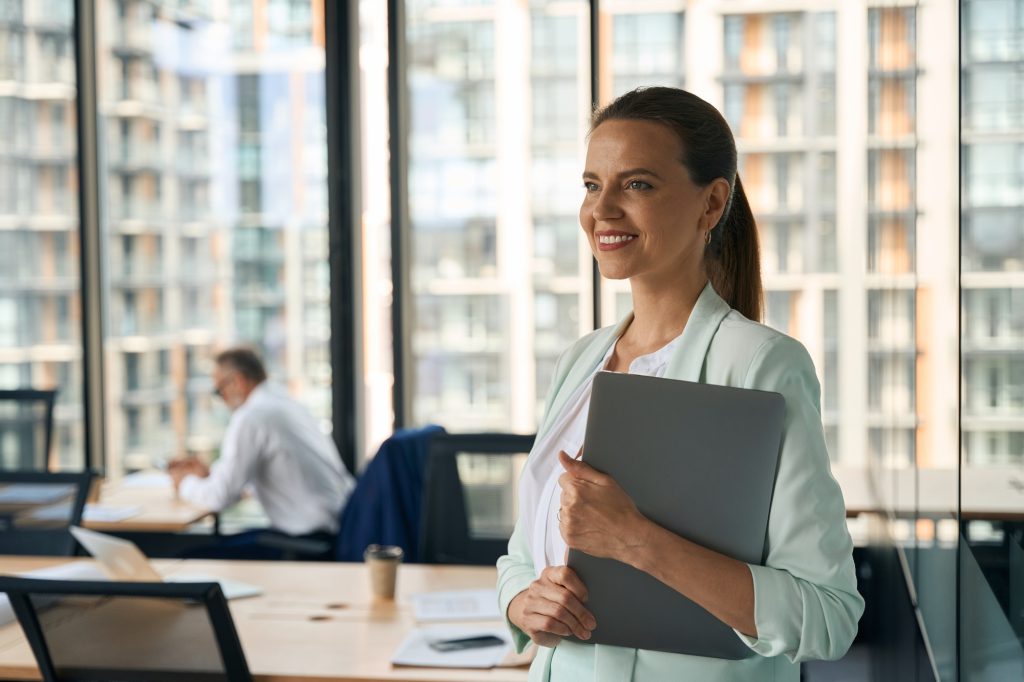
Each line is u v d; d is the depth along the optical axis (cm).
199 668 194
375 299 503
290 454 415
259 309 510
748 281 141
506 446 323
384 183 496
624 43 473
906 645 249
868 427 404
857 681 406
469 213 493
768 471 118
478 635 229
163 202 509
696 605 121
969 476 132
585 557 124
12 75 503
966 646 140
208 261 510
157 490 436
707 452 119
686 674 124
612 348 144
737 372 124
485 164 489
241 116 504
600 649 128
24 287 511
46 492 321
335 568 297
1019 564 104
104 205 510
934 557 178
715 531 120
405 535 374
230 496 407
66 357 513
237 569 296
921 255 196
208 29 502
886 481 312
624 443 121
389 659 219
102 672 196
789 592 115
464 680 207
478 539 322
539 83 482
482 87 487
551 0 478
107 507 401
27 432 456
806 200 466
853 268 463
